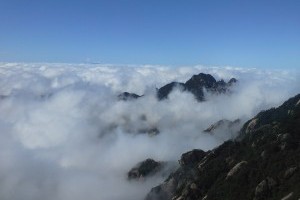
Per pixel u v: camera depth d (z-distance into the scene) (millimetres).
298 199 98938
